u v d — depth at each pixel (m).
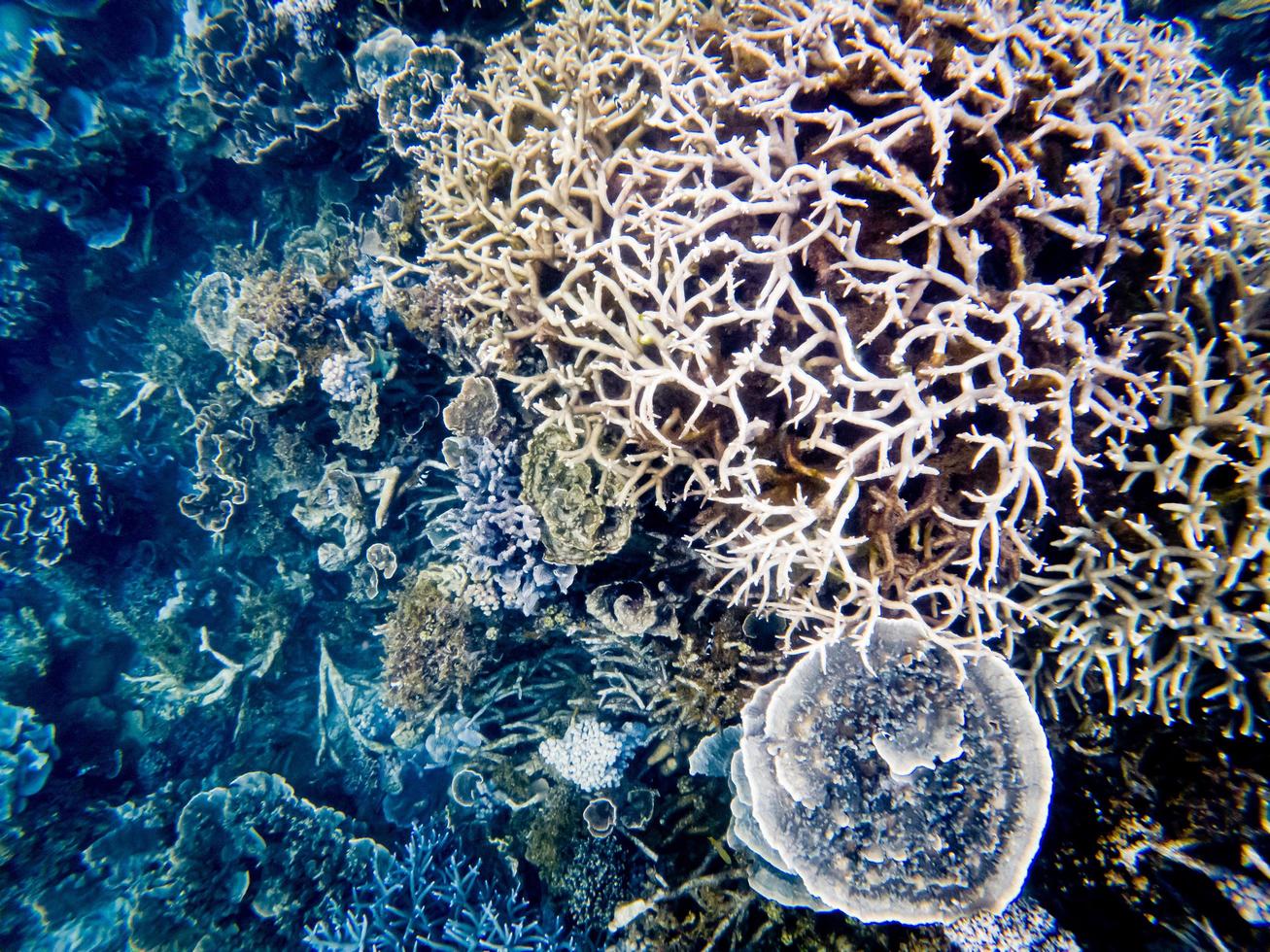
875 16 0.71
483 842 1.21
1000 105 0.67
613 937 0.97
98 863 1.46
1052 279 0.73
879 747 0.74
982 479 0.71
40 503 1.67
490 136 0.89
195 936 1.22
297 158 1.48
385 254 1.22
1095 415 0.72
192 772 1.58
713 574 0.91
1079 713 0.82
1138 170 0.71
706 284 0.74
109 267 1.82
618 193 0.81
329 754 1.48
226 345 1.38
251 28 1.41
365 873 1.26
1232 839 0.74
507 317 0.90
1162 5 1.28
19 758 1.50
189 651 1.61
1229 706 0.75
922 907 0.75
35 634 1.66
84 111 1.68
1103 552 0.74
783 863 0.79
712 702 0.94
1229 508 0.71
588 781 1.04
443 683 1.12
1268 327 0.73
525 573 1.02
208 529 1.58
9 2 1.66
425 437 1.27
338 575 1.54
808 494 0.72
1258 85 0.93
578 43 0.92
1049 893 0.81
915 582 0.73
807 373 0.66
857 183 0.69
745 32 0.75
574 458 0.83
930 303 0.69
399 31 1.30
